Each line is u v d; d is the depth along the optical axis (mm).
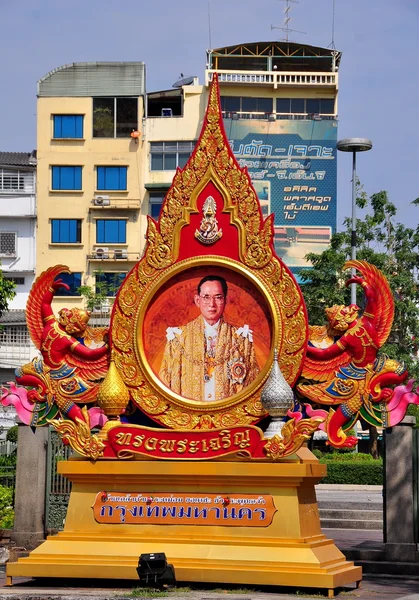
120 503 15719
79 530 15812
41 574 15477
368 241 43062
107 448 15898
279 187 53188
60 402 16875
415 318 40750
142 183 53562
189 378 16234
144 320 16500
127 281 16578
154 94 54844
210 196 16422
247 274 16062
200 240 16375
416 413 42156
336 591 15383
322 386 16094
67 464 15961
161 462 15531
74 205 53938
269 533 14977
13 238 54344
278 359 15836
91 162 53781
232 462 15227
